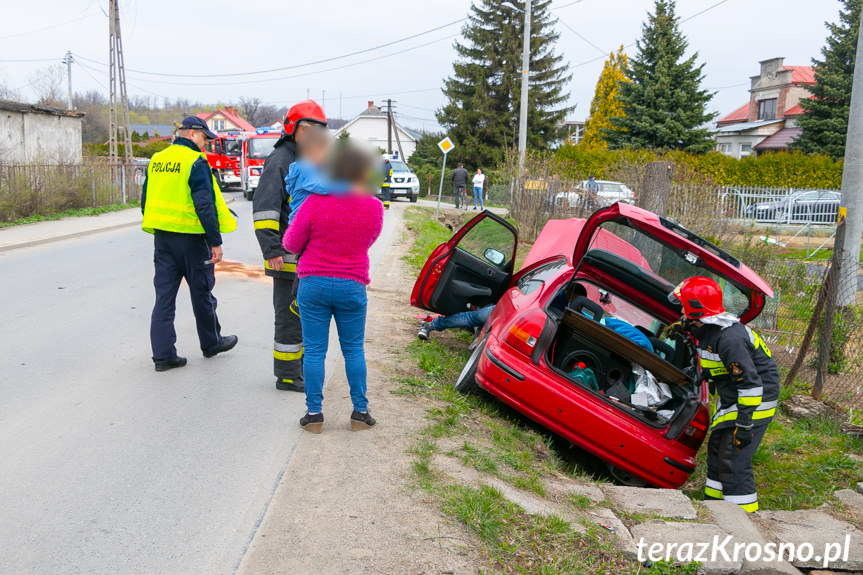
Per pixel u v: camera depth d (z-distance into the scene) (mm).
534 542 3330
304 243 4098
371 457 4051
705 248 4973
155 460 3879
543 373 4898
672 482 4695
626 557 3348
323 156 3979
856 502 4480
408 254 13219
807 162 30969
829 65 38000
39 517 3221
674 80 38000
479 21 48094
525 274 6816
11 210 14711
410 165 60031
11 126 21000
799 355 6918
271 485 3662
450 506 3535
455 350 7082
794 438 5766
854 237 9164
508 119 47438
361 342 4402
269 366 5758
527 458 4559
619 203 5219
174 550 3027
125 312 7359
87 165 19234
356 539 3191
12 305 7406
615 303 6363
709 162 30438
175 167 5172
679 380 4980
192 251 5332
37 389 4910
